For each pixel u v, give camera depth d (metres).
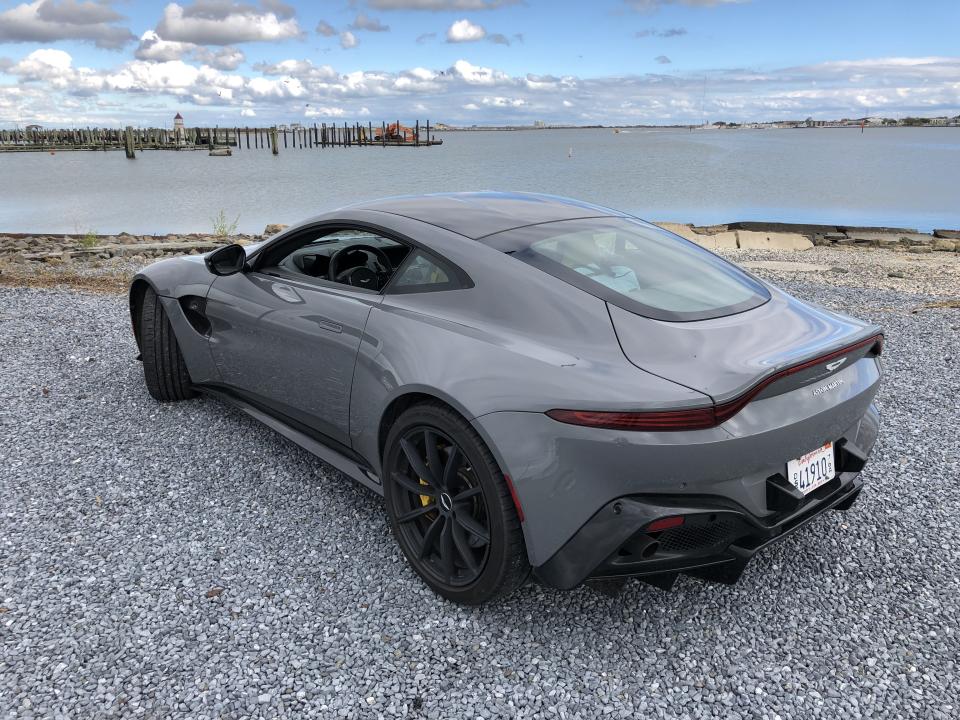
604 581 2.32
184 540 2.89
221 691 2.11
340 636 2.35
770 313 2.54
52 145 144.38
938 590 2.64
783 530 2.31
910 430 4.08
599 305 2.38
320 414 3.09
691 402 1.97
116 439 3.83
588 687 2.15
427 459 2.50
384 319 2.71
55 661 2.21
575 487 2.09
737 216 26.20
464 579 2.47
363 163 78.31
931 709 2.08
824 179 50.56
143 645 2.29
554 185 42.59
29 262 10.62
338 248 3.13
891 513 3.17
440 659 2.26
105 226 21.70
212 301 3.65
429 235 2.76
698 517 2.10
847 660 2.28
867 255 13.41
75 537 2.90
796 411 2.19
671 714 2.06
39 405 4.30
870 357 2.64
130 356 5.27
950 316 7.04
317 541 2.90
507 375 2.22
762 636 2.39
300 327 3.07
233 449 3.72
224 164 78.44
